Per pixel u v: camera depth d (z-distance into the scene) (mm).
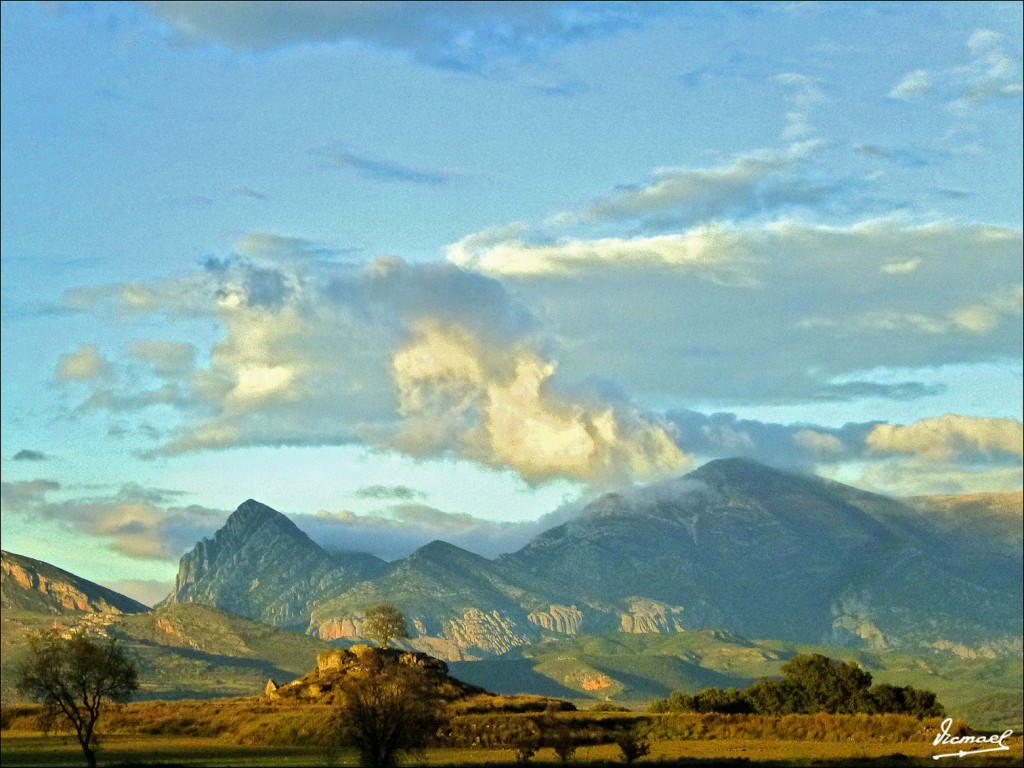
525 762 146500
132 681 157000
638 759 154625
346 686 131625
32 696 153125
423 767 133750
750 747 177750
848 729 194250
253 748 177500
